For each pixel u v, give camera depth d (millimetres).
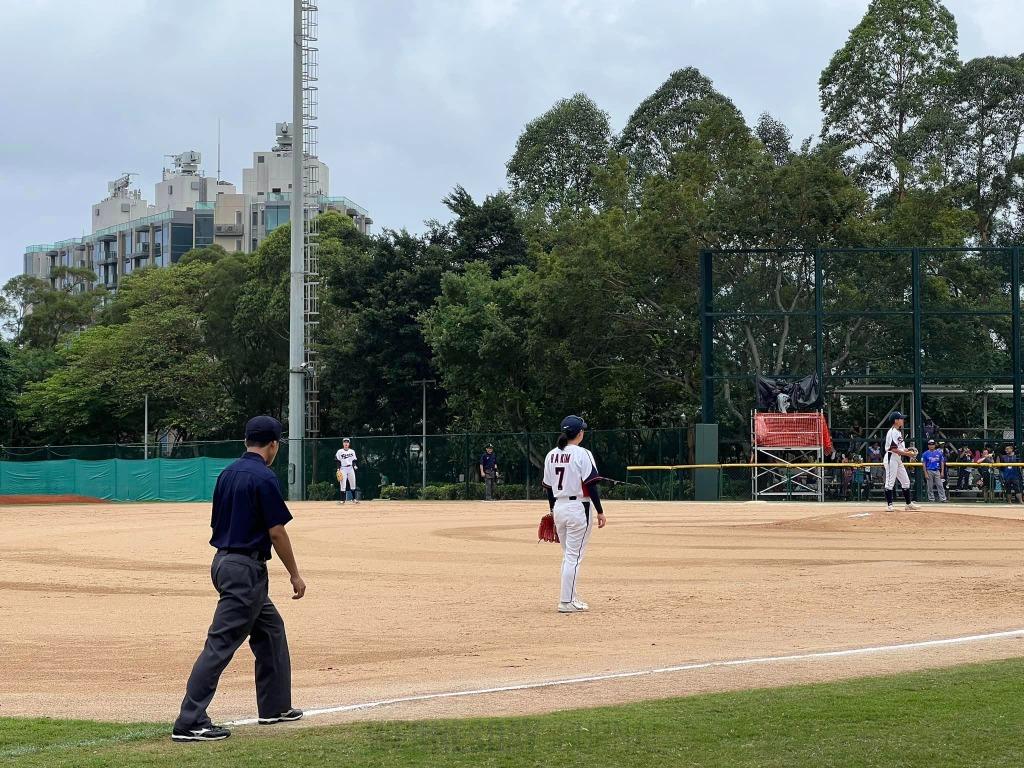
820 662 10719
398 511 40094
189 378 81375
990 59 70062
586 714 8250
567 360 52938
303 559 22734
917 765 6727
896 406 45375
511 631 13703
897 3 69875
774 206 48625
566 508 15180
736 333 43031
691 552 22984
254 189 148000
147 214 170250
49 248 180625
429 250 68438
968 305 42469
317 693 9922
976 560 20906
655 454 46844
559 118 86812
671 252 50906
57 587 18953
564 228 57125
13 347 92750
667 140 80312
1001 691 8844
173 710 9375
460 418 66000
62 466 56938
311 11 59906
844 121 70812
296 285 54531
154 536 29797
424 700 9172
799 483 41500
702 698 8789
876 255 42625
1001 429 44312
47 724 8617
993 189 69312
